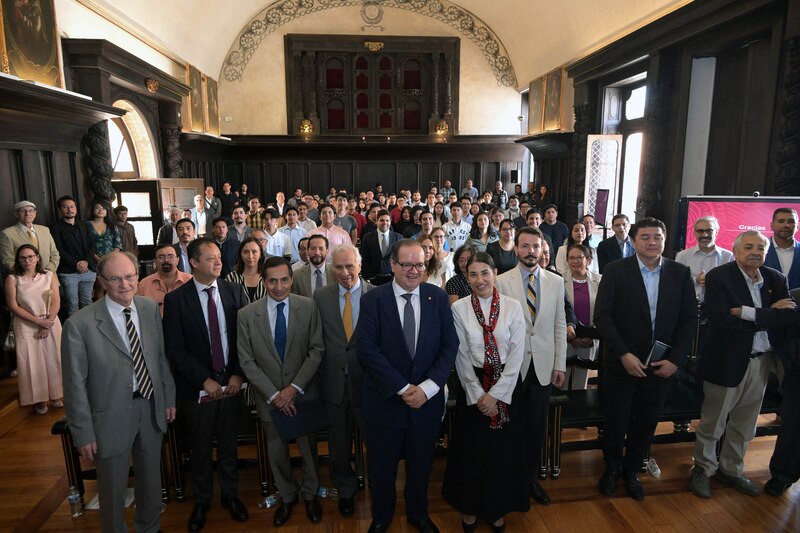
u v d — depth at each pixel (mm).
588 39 11109
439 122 16562
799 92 5371
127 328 2547
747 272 3113
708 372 3127
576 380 4250
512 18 14320
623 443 3236
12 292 4227
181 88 10539
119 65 7730
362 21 15992
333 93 16484
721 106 7117
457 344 2699
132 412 2551
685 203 4594
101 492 2535
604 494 3217
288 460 3002
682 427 3766
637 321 3092
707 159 7434
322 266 3836
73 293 5598
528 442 3049
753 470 3486
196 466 2930
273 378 2887
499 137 16500
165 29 10664
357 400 2889
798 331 3006
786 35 5461
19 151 5609
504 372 2703
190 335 2852
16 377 5176
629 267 3150
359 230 9250
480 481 2783
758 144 6203
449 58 16266
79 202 6828
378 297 2672
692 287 3102
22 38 5664
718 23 6395
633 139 10070
